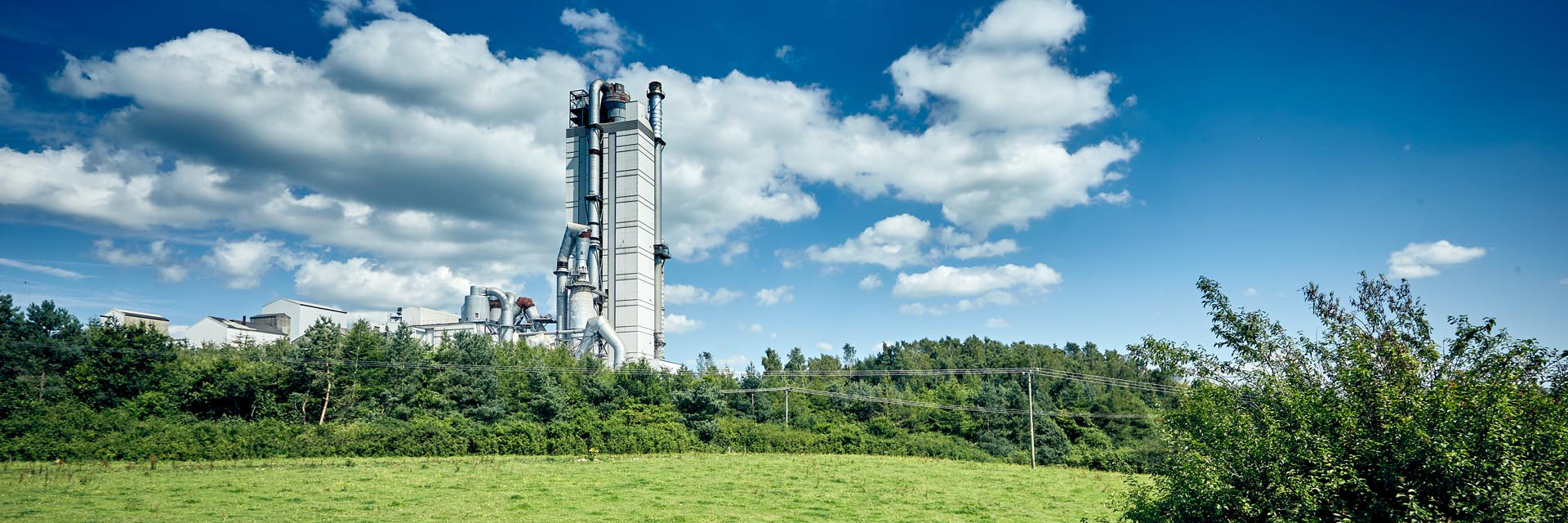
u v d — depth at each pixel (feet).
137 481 134.72
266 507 110.83
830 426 281.33
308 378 219.61
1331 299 56.03
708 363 395.34
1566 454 44.27
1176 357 58.08
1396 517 46.73
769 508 123.75
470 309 399.24
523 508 115.85
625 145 376.07
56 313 217.97
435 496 125.59
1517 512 42.60
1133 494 60.34
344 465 169.58
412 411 231.71
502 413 241.35
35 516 97.86
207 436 180.34
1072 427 290.56
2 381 192.44
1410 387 49.19
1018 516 121.39
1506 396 44.83
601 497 130.00
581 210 379.14
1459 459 43.93
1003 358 450.71
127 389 207.82
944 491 150.82
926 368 449.06
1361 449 48.39
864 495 141.49
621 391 267.80
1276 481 49.03
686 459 211.20
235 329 379.96
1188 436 54.90
